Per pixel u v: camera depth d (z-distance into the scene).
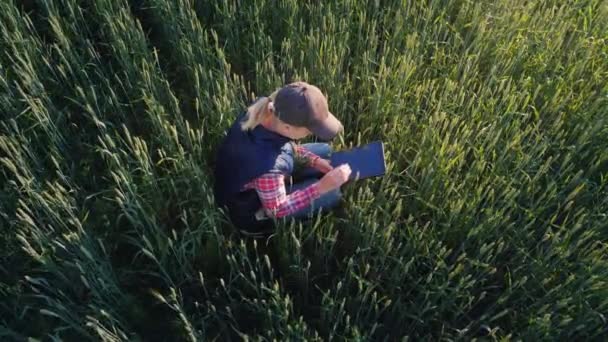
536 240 2.75
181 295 2.46
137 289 2.69
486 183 2.62
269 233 2.71
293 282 2.68
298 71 3.34
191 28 3.29
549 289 2.55
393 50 3.32
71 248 2.54
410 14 3.40
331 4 3.49
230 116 2.84
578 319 2.38
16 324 2.54
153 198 2.71
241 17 3.47
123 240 2.74
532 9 3.57
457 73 3.19
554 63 3.28
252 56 3.34
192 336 2.15
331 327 2.54
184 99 3.26
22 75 2.92
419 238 2.51
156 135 3.02
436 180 2.66
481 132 2.69
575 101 3.10
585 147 3.00
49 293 2.61
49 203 2.60
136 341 2.36
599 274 2.42
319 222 2.64
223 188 2.48
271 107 2.24
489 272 2.38
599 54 3.32
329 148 2.80
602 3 3.54
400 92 3.02
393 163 2.71
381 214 2.73
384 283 2.64
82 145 3.03
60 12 3.60
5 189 2.73
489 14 3.37
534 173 2.87
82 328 2.37
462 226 2.63
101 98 3.23
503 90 3.16
